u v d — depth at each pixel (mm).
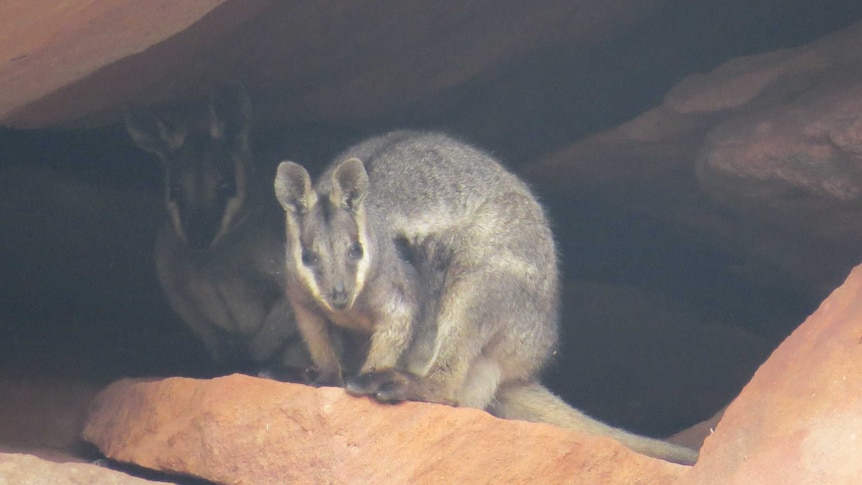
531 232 13938
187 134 17031
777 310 19781
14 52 11648
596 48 18266
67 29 11430
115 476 10672
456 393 12945
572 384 19547
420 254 13867
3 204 19594
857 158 13328
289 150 17516
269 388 11555
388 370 11727
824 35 16578
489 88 18391
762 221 16141
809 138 13750
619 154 17359
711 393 19312
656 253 20359
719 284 20266
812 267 16703
